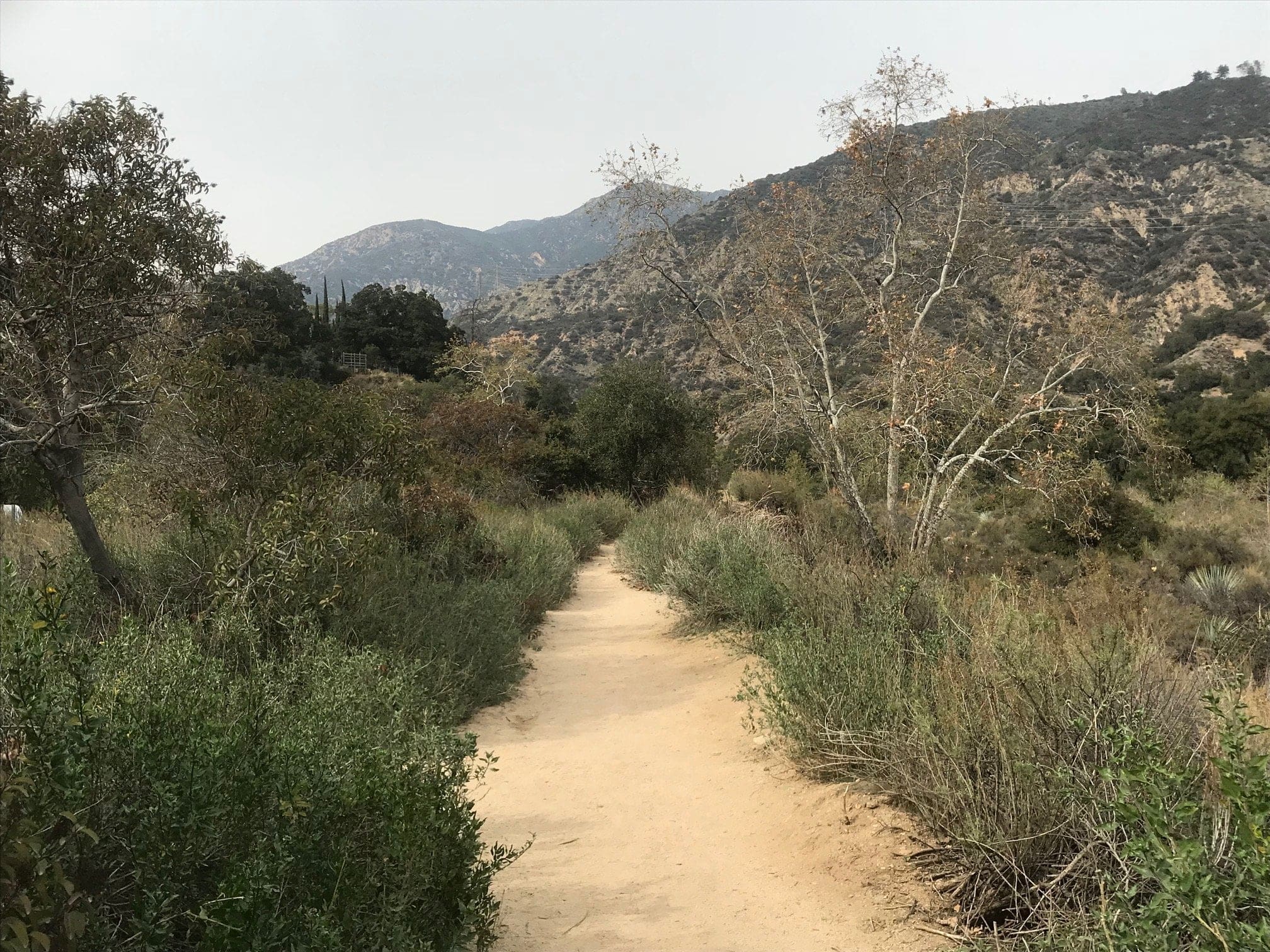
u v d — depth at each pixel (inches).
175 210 299.9
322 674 217.5
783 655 255.8
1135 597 316.5
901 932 152.4
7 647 112.1
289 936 102.3
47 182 271.0
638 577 655.1
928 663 227.8
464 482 870.4
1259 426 1016.9
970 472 511.8
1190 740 167.5
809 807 205.0
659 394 1214.3
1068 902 141.3
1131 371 469.1
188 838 107.3
